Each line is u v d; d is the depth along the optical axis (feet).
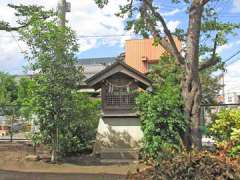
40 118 56.54
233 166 20.94
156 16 43.62
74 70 57.21
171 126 51.72
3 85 130.21
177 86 55.77
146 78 60.80
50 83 56.03
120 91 61.67
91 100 62.95
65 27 57.16
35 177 47.83
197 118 37.86
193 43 38.11
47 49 56.29
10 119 77.66
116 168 53.83
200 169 21.11
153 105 53.26
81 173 50.44
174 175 21.52
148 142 52.95
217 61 46.03
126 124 61.36
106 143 61.36
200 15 38.40
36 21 57.11
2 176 48.24
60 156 57.93
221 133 50.21
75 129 59.00
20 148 63.77
